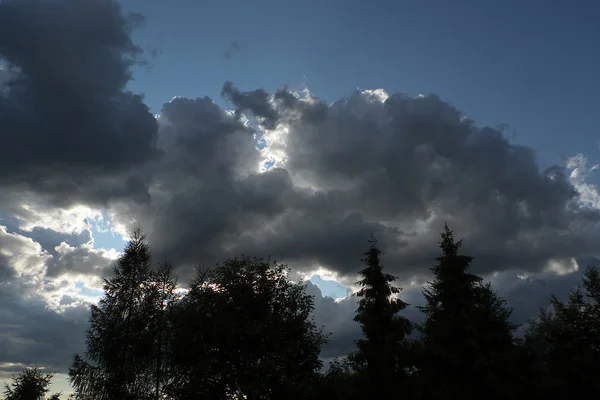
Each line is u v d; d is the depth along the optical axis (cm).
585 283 3759
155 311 3184
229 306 2977
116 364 2922
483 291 3014
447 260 2989
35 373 3669
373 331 3083
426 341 3012
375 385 2852
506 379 2742
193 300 3150
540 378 3244
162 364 3095
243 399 2666
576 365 3162
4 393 3575
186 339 2803
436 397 2719
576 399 3166
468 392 2620
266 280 3095
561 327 3547
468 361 2684
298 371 2808
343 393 2894
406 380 2858
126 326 3081
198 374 2675
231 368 2736
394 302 3116
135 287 3238
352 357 3069
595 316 3444
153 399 2836
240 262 3216
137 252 3353
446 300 2928
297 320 2953
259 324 2752
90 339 2983
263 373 2612
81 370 2850
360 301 3206
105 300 3128
